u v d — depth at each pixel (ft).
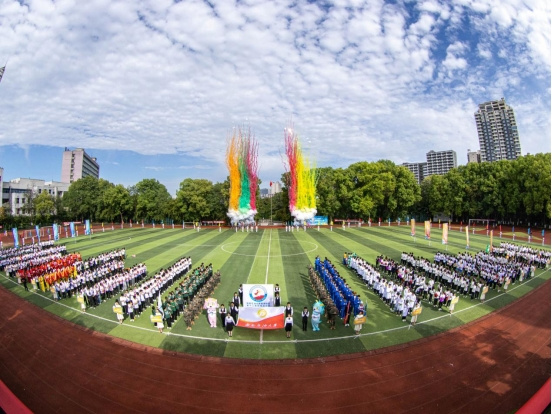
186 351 61.77
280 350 61.98
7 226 280.51
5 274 122.31
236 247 169.48
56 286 92.27
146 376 53.88
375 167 286.66
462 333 69.36
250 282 103.91
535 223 262.47
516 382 51.78
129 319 77.61
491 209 265.13
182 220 316.19
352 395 48.73
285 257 142.51
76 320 77.56
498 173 263.08
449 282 99.50
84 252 164.55
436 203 299.58
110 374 54.60
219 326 72.79
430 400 47.50
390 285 86.33
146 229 284.20
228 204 284.61
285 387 50.72
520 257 131.64
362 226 282.97
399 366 56.49
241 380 52.49
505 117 487.61
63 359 59.72
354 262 115.34
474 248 165.17
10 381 53.26
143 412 45.39
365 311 75.82
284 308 69.46
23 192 382.83
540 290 97.35
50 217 330.54
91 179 358.02
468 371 54.95
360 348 62.69
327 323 74.33
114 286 95.45
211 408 46.09
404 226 283.18
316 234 224.74
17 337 69.26
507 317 77.71
